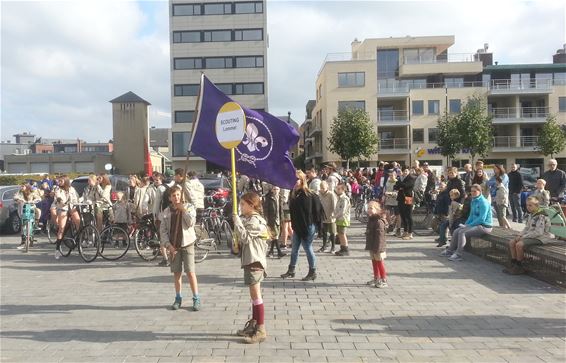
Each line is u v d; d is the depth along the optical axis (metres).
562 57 59.41
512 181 15.00
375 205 7.76
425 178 14.41
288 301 6.85
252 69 60.66
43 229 14.67
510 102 53.44
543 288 7.50
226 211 11.83
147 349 4.98
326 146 50.72
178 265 6.43
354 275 8.59
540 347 4.97
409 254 10.65
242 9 60.50
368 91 50.28
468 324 5.73
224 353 4.85
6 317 6.18
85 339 5.32
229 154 8.09
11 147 113.75
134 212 11.34
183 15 60.53
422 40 55.28
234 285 7.87
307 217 8.09
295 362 4.61
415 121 52.50
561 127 51.69
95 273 9.02
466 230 9.92
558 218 8.45
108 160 59.31
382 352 4.85
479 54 58.59
